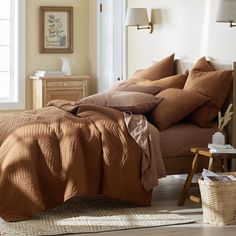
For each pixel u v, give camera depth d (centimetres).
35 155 741
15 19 1111
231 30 821
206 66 835
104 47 1112
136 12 955
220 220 715
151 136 771
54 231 691
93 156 754
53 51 1132
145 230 701
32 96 1118
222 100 809
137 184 761
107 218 730
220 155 745
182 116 800
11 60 1117
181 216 739
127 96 805
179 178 898
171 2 927
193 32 886
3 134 757
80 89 1099
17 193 729
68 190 737
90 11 1148
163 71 901
